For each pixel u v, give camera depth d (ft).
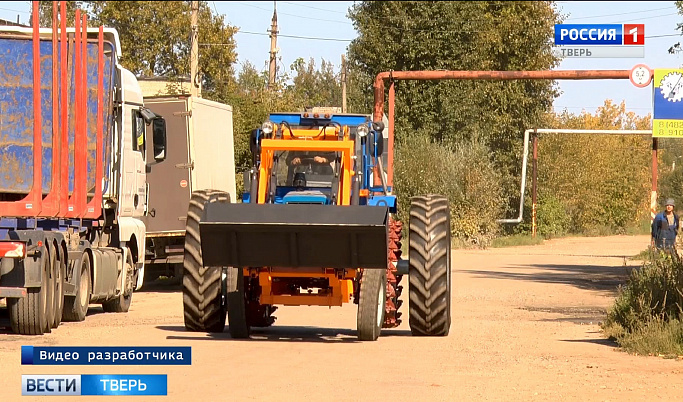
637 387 78.02
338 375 81.61
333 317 135.13
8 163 122.42
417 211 111.34
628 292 120.16
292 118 108.88
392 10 419.95
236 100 316.40
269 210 96.17
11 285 104.47
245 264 98.07
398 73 249.96
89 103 126.21
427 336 111.24
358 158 107.04
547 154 473.26
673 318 106.11
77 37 119.44
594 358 94.58
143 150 151.74
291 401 69.72
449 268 114.52
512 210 448.24
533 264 269.03
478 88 430.61
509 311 146.51
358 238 95.40
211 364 86.43
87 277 127.03
